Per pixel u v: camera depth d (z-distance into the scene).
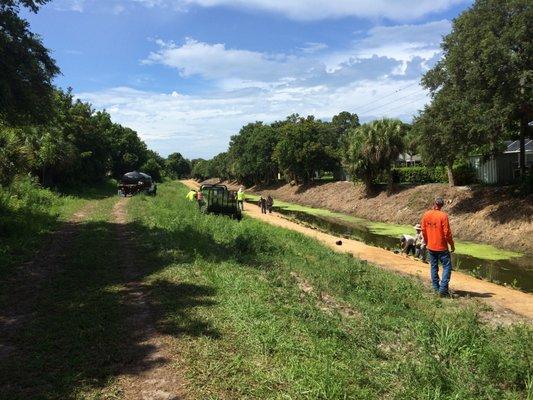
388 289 9.49
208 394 4.66
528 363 5.32
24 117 16.16
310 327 6.48
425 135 25.05
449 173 29.52
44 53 15.37
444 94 23.94
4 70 14.07
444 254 9.62
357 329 6.80
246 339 6.02
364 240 22.33
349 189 42.09
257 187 74.44
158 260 11.26
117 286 8.83
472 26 21.83
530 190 22.53
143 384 4.89
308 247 15.41
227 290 8.48
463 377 5.20
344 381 4.89
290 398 4.52
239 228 18.05
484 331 6.75
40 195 25.64
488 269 15.55
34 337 6.18
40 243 13.55
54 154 33.38
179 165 195.38
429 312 8.18
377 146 34.50
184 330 6.36
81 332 6.32
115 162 70.50
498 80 20.45
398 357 5.89
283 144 54.47
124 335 6.23
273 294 8.41
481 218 23.08
